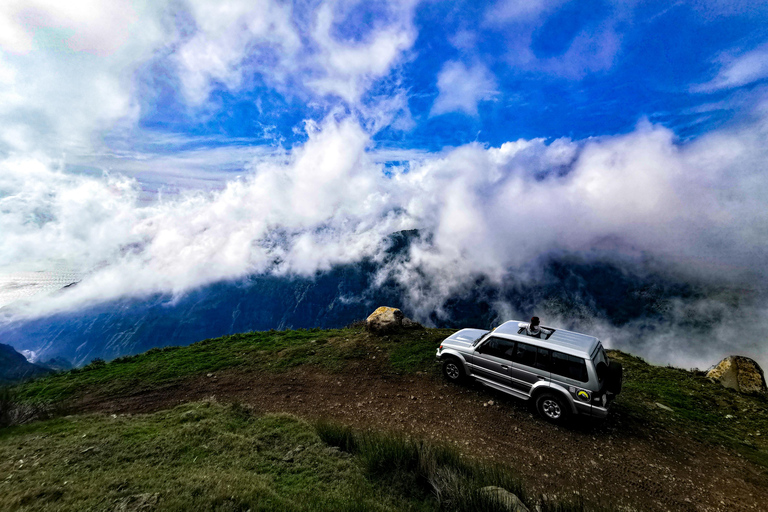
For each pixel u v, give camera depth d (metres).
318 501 5.04
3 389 10.33
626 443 7.61
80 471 5.91
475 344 10.06
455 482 5.52
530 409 8.93
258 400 10.59
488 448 7.52
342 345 14.52
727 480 6.54
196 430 7.64
